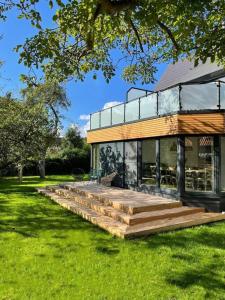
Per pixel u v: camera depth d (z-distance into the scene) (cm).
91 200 1391
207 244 859
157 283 626
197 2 594
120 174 1781
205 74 1800
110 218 1105
